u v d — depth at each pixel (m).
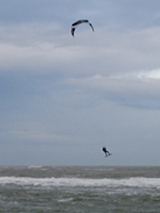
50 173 75.44
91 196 48.31
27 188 55.38
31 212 39.03
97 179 66.19
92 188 55.44
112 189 54.47
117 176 69.81
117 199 46.34
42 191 52.28
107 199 46.38
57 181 63.88
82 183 61.12
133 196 48.19
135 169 85.94
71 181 63.91
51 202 44.53
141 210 40.66
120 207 41.88
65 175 72.19
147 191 52.34
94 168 95.94
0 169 84.00
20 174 74.12
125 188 55.47
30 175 72.56
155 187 56.41
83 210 40.22
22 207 41.47
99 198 46.97
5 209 40.38
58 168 91.25
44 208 41.03
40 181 63.84
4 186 57.56
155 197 47.44
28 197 47.69
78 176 70.38
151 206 42.72
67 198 47.03
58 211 39.69
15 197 47.78
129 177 68.69
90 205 42.91
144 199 46.34
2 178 68.38
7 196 48.41
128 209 40.94
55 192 51.50
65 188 55.47
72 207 41.78
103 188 55.44
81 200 45.66
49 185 58.75
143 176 69.81
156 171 77.31
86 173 74.62
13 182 62.75
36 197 47.69
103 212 39.59
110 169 87.00
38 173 75.56
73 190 53.38
